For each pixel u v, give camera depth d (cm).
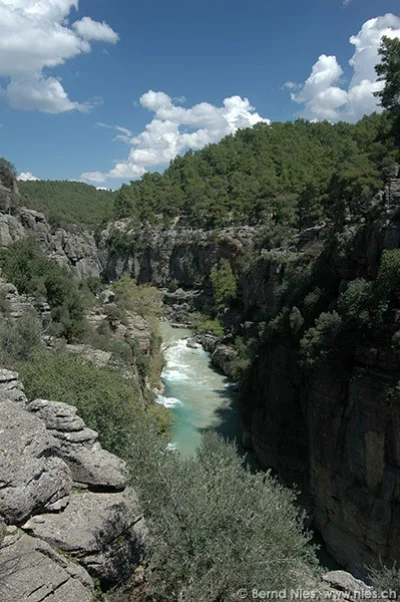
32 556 868
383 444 2619
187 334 8912
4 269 4209
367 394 2739
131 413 1725
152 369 5606
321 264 4222
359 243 3497
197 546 1085
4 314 3219
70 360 2145
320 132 14550
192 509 1152
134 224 13750
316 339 3266
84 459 1095
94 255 10744
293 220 8312
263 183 11031
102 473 1088
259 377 4312
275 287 6084
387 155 4766
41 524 942
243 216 10950
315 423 3228
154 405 4625
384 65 5084
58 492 1009
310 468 3309
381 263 2947
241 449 4222
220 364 6600
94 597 947
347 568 2803
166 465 1322
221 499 1202
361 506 2705
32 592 830
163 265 12094
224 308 8956
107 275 13638
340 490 2920
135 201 15288
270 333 4247
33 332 2777
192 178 15100
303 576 1301
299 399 3688
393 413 2550
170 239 12100
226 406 5138
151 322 8056
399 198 3312
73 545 941
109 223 14850
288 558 1172
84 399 1656
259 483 1380
